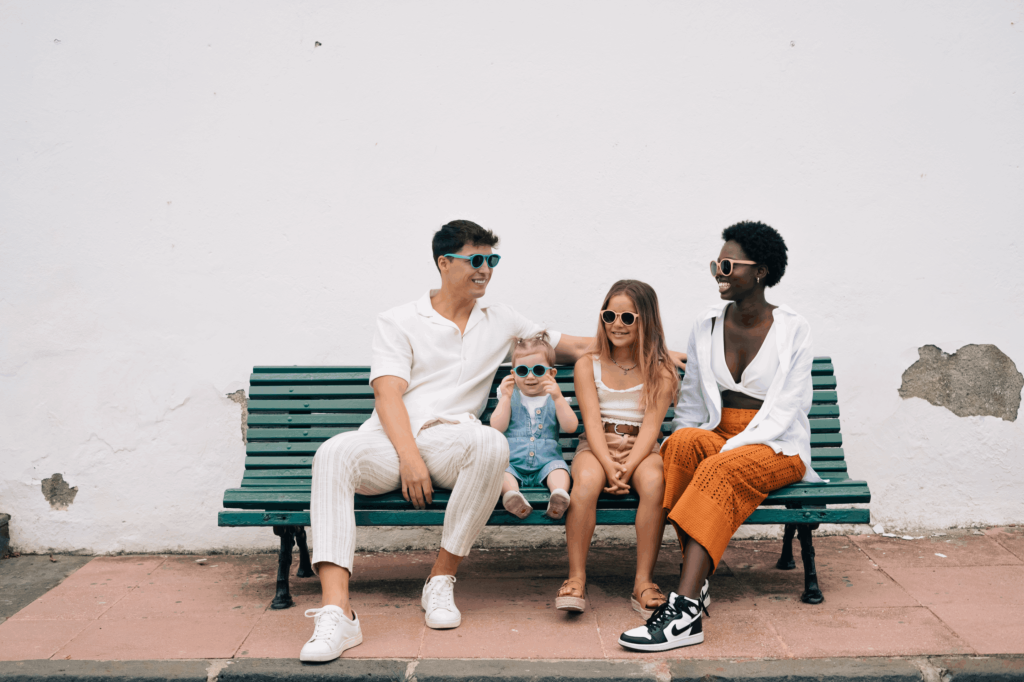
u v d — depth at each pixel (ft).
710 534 8.54
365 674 7.80
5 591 10.37
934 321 11.86
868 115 11.76
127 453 11.84
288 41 11.69
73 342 11.71
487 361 10.43
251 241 11.76
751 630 8.68
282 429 11.18
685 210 11.85
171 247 11.72
